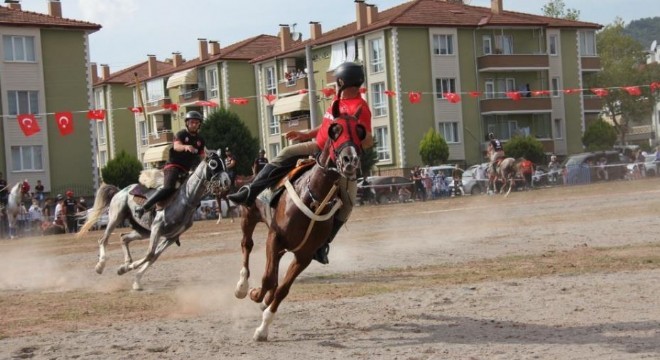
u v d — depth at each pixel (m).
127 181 60.97
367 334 9.34
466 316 10.10
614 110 95.81
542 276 13.09
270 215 9.55
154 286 14.57
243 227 10.97
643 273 12.86
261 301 9.62
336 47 68.56
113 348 8.95
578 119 72.56
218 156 13.68
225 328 9.93
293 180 9.38
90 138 55.06
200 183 13.64
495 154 43.00
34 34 53.41
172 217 13.86
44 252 23.56
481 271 14.24
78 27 54.50
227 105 76.69
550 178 51.16
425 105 65.31
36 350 8.99
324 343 8.90
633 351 7.90
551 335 8.80
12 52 52.94
